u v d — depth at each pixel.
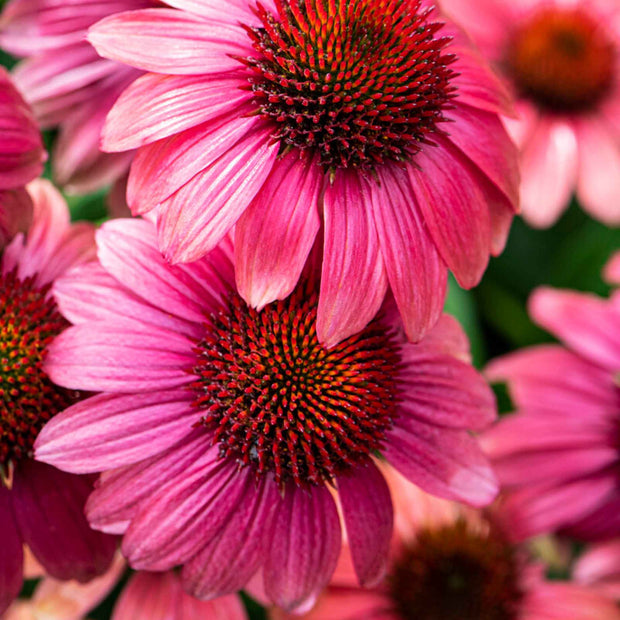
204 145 0.39
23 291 0.41
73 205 0.46
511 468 0.48
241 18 0.39
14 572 0.40
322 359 0.40
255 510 0.40
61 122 0.44
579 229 0.54
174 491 0.39
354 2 0.39
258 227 0.39
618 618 0.48
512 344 0.51
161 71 0.38
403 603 0.47
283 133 0.39
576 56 0.53
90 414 0.39
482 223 0.40
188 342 0.40
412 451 0.41
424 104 0.39
